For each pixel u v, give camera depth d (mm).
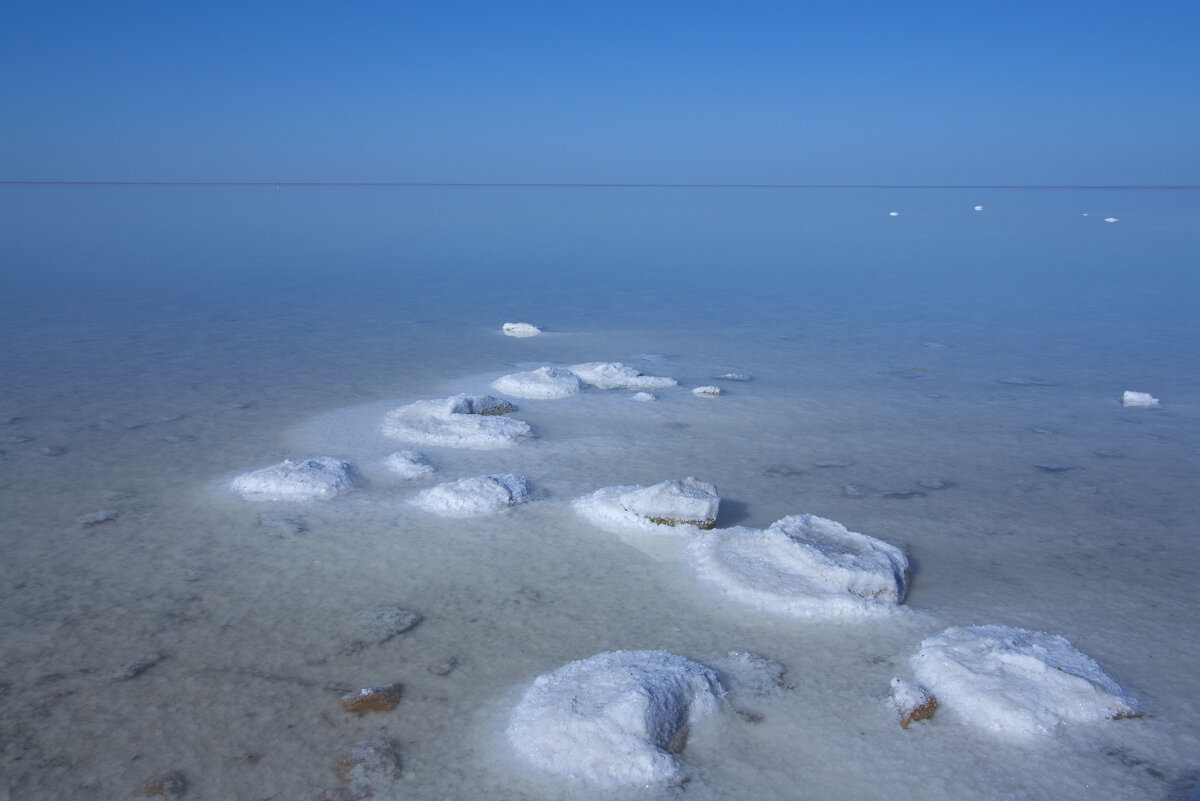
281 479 8234
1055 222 57625
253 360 14195
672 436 10211
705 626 5828
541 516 7699
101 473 8758
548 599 6223
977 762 4477
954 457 9586
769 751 4574
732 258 32219
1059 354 15227
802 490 8516
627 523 7418
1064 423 10945
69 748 4641
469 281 24922
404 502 8016
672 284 24609
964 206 92375
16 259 28812
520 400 11695
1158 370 13945
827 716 4852
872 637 5699
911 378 13398
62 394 11891
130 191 136750
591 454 9484
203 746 4660
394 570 6676
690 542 7059
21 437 9930
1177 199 123500
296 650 5582
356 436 9969
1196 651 5590
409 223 52656
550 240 40406
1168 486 8711
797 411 11406
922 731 4719
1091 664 5215
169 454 9352
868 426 10758
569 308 20125
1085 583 6578
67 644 5637
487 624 5887
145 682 5234
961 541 7344
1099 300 21656
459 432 9883
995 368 14117
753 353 15258
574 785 4301
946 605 6191
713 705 4863
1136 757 4512
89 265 27391
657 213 70812
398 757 4551
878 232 47281
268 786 4352
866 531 7512
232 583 6469
